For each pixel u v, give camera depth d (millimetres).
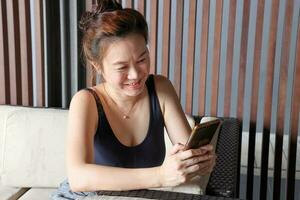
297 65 1789
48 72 2080
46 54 2057
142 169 918
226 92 1886
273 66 1813
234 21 1801
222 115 2053
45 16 2002
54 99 2131
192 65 1882
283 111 1854
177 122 1175
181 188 1126
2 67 2010
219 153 1376
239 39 1932
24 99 2053
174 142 1174
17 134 1792
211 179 1188
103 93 1124
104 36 960
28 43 2002
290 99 1970
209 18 1909
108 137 1108
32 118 1802
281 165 1921
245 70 1853
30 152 1771
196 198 951
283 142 2037
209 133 932
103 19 979
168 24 1854
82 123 1034
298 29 1765
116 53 956
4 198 1699
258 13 1774
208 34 1897
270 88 1842
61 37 2059
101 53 980
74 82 2094
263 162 1935
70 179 947
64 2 2012
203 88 1902
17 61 2016
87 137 1022
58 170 1756
